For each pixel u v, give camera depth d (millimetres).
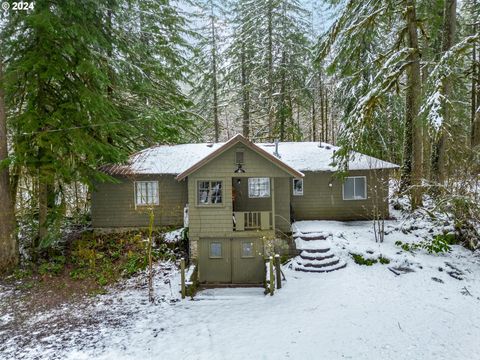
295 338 8156
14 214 13070
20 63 11406
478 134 18172
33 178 13234
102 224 16500
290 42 23625
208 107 26484
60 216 13039
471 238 12523
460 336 7969
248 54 26188
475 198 12000
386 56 14711
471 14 20875
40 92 12109
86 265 13469
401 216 16609
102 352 7844
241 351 7707
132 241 15188
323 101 30750
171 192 16609
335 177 15680
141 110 16656
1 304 10672
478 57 23641
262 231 13305
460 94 18344
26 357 7738
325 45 14930
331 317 9109
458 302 9656
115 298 11125
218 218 13289
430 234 13664
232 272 13461
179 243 14953
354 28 13992
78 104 12727
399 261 12125
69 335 8719
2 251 12555
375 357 7281
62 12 11805
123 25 15750
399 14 15758
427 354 7324
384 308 9484
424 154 17016
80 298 11141
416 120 11992
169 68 18422
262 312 9695
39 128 12164
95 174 13164
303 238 14281
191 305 10438
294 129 25312
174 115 17422
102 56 13312
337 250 13242
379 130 18141
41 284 12094
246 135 26156
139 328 8992
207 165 13180
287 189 15383
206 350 7809
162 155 17812
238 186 15672
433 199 14352
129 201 16531
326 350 7605
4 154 12211
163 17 18203
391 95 18781
